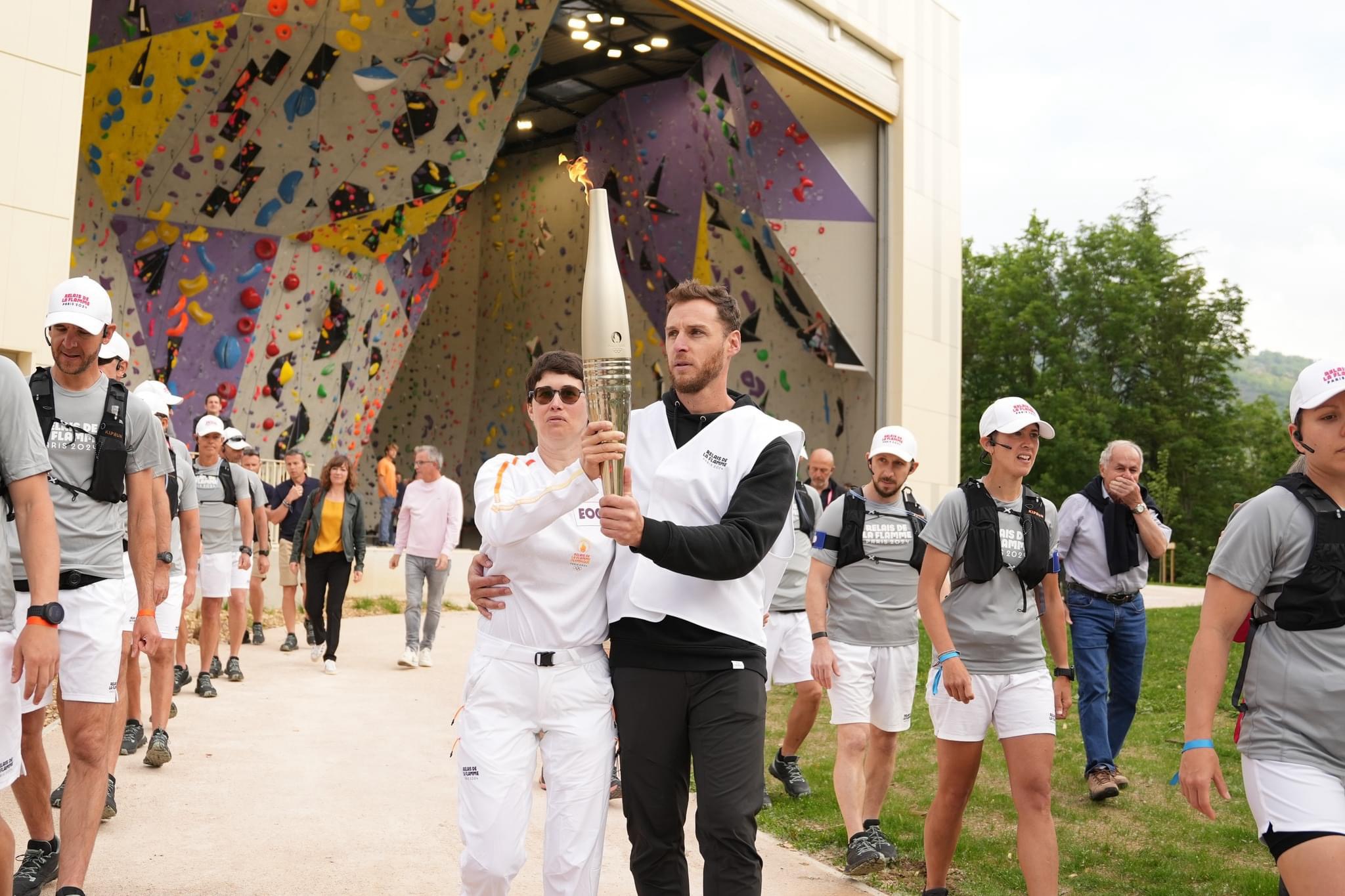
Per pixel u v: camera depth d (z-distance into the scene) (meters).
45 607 3.14
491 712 3.20
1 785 3.15
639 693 3.03
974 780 4.21
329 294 16.05
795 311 21.20
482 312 26.88
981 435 4.28
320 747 6.86
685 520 3.01
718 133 20.62
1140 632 6.36
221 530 8.36
